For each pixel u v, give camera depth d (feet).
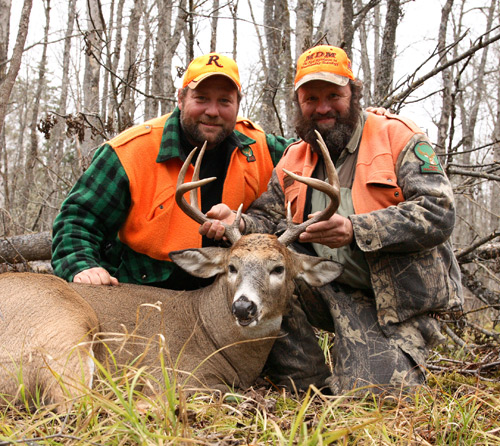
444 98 27.25
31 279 14.30
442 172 15.39
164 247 17.30
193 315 16.01
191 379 14.78
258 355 15.40
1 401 12.48
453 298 15.67
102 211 17.13
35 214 49.01
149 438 9.42
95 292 15.35
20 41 24.08
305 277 15.65
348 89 15.96
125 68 46.70
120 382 13.00
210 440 10.09
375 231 14.32
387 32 26.45
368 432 10.27
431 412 11.54
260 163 19.16
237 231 15.46
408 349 14.93
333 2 23.65
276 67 38.32
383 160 15.44
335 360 15.66
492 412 12.21
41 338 12.97
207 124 17.38
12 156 92.63
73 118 25.67
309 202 16.40
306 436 8.71
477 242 22.45
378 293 15.08
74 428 10.24
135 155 17.29
